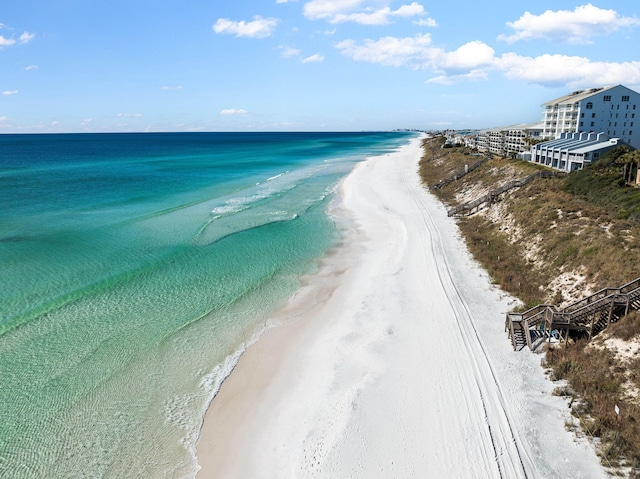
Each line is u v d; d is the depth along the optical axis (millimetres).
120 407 17297
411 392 17578
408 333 21938
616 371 17281
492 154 75125
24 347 20875
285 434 15914
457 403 16844
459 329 22031
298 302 26078
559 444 14695
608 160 44000
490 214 41000
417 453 14617
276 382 18875
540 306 21172
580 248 26703
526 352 19922
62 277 29000
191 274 29938
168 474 14367
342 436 15438
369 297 26234
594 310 19531
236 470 14492
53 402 17422
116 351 20828
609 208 33688
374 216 45375
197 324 23406
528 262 29469
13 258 32312
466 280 27953
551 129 88062
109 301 25703
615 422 15109
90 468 14562
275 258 33188
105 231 39562
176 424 16516
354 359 20109
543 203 36125
